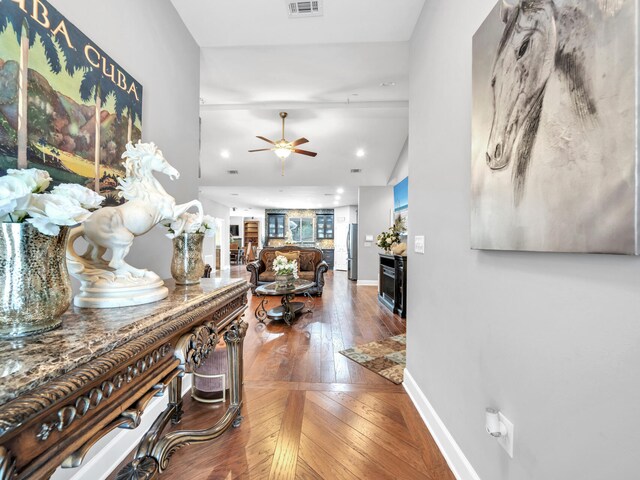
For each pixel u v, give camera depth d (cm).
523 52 94
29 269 67
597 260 73
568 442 81
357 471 147
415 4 205
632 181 61
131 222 106
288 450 161
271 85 363
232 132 527
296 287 435
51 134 109
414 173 219
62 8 116
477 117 121
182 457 155
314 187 788
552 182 82
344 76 337
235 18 223
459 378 144
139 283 102
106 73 138
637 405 64
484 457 123
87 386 60
